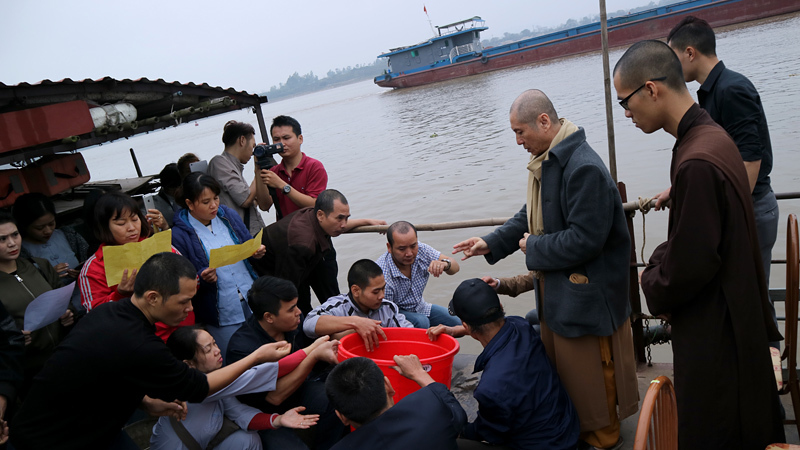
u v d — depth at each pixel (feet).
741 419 7.45
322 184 15.05
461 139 71.72
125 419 8.16
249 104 18.34
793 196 11.00
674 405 6.09
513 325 9.33
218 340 11.77
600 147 49.60
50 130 12.34
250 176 63.57
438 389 7.82
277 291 9.64
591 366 9.04
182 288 7.95
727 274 7.26
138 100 14.97
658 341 11.94
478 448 8.82
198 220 12.00
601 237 8.30
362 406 7.21
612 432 9.40
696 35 10.93
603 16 10.82
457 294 9.31
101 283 10.41
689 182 7.15
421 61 170.91
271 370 9.19
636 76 7.75
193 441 9.16
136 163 25.63
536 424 8.59
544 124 8.89
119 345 7.48
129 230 10.63
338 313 11.40
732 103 10.42
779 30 99.30
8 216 10.37
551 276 9.01
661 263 7.68
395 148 75.82
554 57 142.92
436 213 40.27
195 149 116.47
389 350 10.64
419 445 7.09
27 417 7.49
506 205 39.09
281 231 12.49
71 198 18.28
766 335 7.37
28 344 10.36
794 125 42.01
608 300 8.75
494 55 152.25
